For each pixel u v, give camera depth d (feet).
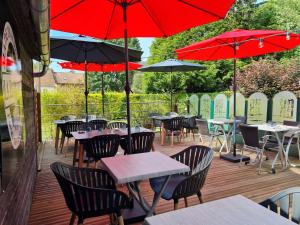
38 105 19.66
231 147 19.66
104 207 6.15
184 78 38.17
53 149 19.08
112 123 17.19
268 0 41.09
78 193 5.95
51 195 10.61
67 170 6.99
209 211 4.15
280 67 27.78
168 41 42.14
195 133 25.52
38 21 6.21
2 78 4.15
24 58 8.55
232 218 3.92
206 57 16.28
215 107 24.31
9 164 4.61
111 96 30.60
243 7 39.88
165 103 30.14
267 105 19.44
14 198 5.26
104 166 7.06
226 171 13.61
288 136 14.87
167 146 20.24
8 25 5.01
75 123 17.22
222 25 39.83
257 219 3.88
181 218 3.93
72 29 9.14
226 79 39.19
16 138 5.55
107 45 13.73
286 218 4.19
